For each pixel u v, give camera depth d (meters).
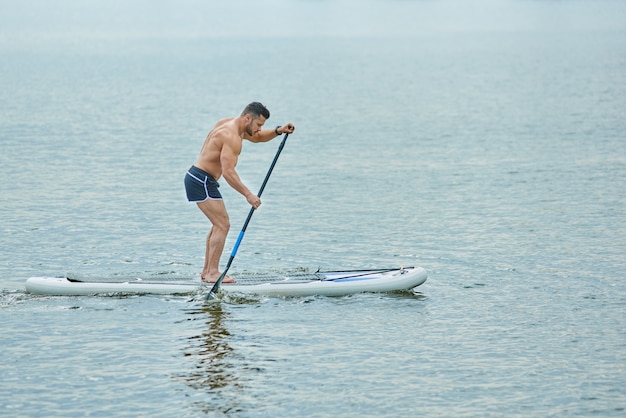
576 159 38.94
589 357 16.48
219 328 17.86
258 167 38.41
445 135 47.56
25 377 15.46
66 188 32.72
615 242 24.88
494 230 26.52
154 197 31.25
